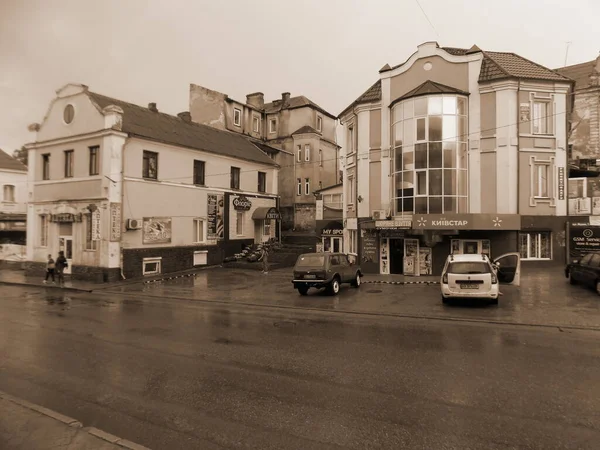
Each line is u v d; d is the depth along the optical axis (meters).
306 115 40.62
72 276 23.66
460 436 4.67
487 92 21.17
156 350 8.41
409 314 12.35
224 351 8.31
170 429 4.89
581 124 31.98
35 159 26.25
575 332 9.91
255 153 34.38
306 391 6.07
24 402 5.44
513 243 20.53
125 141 23.16
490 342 8.95
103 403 5.67
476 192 21.20
